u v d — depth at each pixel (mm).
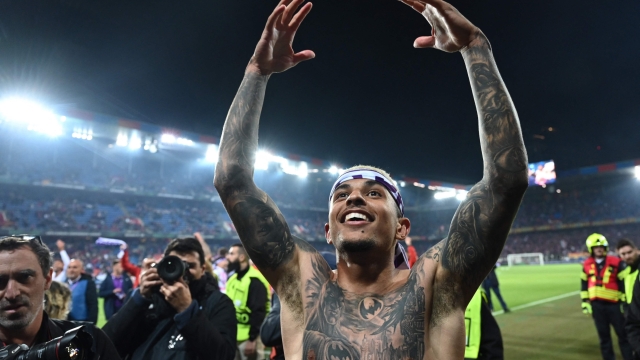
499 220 1664
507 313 11602
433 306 1705
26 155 31297
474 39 1975
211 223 36438
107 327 2893
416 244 50125
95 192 32438
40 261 2156
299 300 1821
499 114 1778
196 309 2775
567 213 46344
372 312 1690
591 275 6668
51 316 3529
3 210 27766
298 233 40438
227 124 2119
